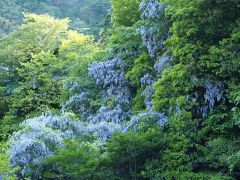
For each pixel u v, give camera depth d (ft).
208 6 51.80
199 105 52.11
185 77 52.75
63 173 47.62
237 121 45.37
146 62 64.34
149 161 50.85
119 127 56.54
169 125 52.65
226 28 52.34
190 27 53.31
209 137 50.49
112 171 50.01
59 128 57.26
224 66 49.37
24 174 49.52
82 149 46.60
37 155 51.34
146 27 63.16
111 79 67.97
